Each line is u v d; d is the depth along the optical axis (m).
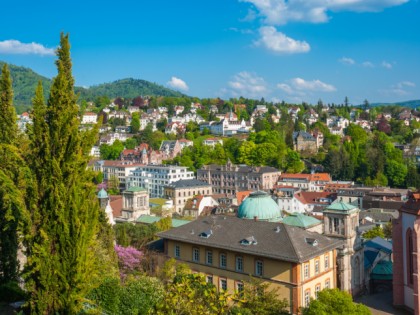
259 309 59.88
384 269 95.44
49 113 36.06
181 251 83.75
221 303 35.75
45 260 34.12
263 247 72.62
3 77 60.97
